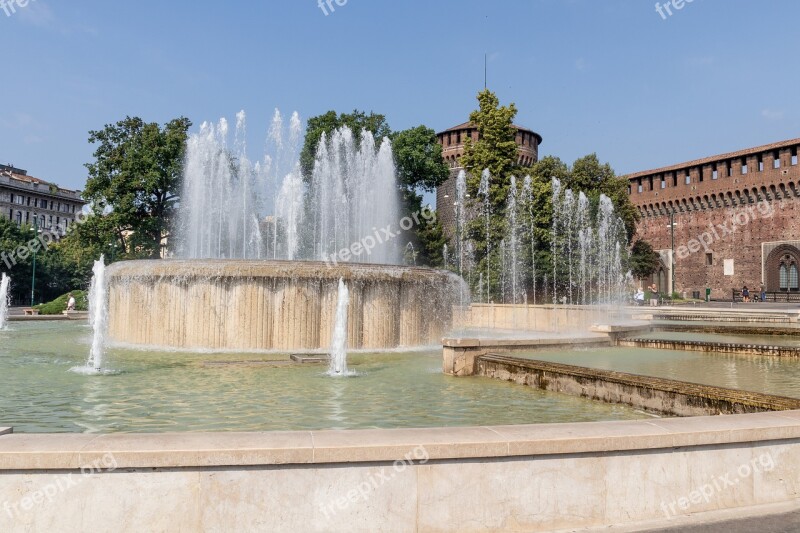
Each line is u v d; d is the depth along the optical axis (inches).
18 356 450.9
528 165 2138.3
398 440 146.3
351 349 520.1
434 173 1620.3
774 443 168.9
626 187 1748.3
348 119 1593.3
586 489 152.3
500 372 363.9
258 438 146.6
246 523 137.1
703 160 2209.6
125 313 541.6
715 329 673.0
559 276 1330.0
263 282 507.8
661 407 266.4
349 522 140.3
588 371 306.5
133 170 1389.0
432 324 576.1
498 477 147.6
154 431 224.7
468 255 1407.5
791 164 1945.1
